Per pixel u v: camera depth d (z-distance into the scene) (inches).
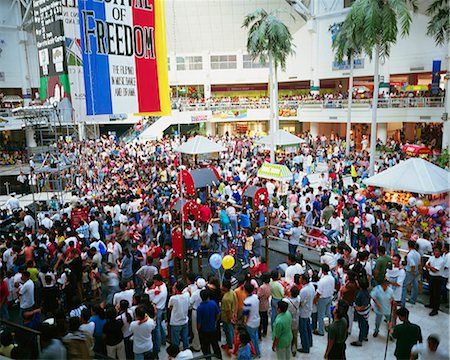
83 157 844.0
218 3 1470.2
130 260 384.8
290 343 264.5
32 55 1389.0
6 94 1496.1
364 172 922.1
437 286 334.6
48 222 509.0
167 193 639.1
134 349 255.0
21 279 328.5
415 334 235.9
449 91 908.0
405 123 1374.3
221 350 298.7
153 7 370.9
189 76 1678.2
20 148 1382.9
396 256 329.1
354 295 311.0
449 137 832.9
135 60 363.9
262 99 1545.3
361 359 285.1
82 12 330.3
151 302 285.4
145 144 1250.0
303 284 296.0
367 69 1306.6
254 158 1002.7
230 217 511.5
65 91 361.7
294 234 449.4
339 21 1359.5
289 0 1403.8
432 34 931.3
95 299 374.0
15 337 215.3
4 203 781.3
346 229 525.7
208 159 1065.5
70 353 214.1
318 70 1449.3
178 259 448.5
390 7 810.8
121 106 358.6
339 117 1279.5
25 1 1318.9
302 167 1000.9
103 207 569.9
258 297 312.8
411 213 528.4
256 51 1066.7
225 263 345.4
